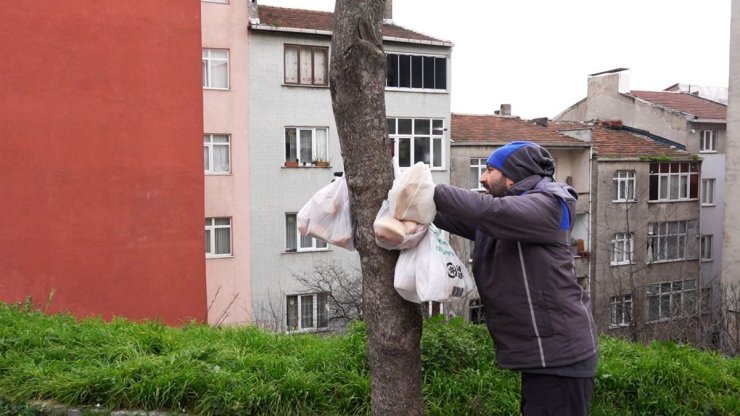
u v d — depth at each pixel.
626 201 26.91
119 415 4.02
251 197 23.34
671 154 31.23
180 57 13.81
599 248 29.30
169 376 4.21
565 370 2.71
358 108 2.84
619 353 5.48
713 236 33.41
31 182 12.38
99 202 13.02
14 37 12.27
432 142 26.11
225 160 23.11
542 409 2.77
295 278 23.84
